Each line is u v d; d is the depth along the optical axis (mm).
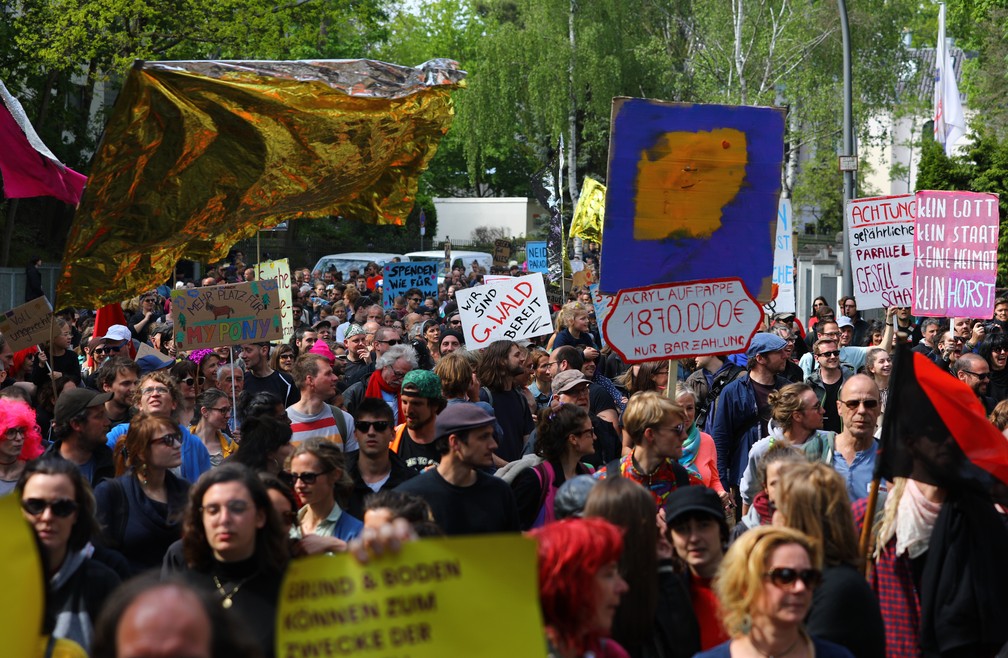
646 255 8570
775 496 5270
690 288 7996
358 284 33094
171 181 7582
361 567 3424
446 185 81000
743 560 4387
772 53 45812
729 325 8023
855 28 47750
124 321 12305
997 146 33562
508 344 10211
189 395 10305
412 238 63531
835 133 49469
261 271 15688
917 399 5848
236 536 4816
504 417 10062
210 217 7773
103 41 31328
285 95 7738
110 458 7559
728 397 9922
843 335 16594
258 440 7164
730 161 8570
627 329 7953
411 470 7805
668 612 5191
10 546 3613
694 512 5305
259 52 34000
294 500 5895
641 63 49000
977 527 5758
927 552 5883
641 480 6941
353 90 7879
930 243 11859
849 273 27188
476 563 3475
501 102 50312
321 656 3381
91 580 4988
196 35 32781
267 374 11688
